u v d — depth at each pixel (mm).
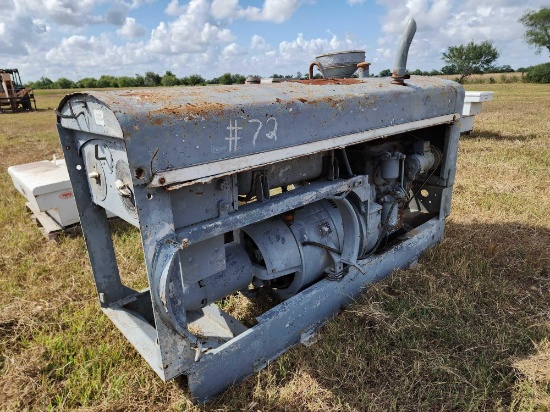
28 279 3457
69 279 3457
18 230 4574
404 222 3908
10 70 24422
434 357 2422
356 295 2986
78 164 2398
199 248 2020
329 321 2771
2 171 7500
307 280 2764
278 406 2145
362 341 2551
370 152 3115
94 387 2283
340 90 2504
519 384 2186
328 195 2523
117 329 2773
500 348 2477
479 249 3783
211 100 1861
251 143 1930
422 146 3453
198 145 1734
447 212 3863
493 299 3010
